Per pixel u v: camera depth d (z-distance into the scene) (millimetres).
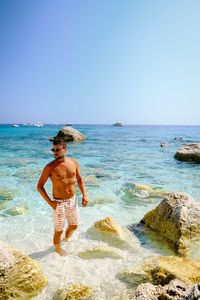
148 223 4676
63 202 3533
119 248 3807
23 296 2668
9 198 6430
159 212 4617
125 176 9141
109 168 10742
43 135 39969
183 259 3244
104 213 5383
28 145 21625
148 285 2541
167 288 2375
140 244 3951
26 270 2857
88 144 23406
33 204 5988
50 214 5332
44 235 4258
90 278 3012
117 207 5789
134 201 6219
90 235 4223
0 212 5406
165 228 4215
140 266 3113
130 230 4477
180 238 3795
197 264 3068
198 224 4023
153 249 3775
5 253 2955
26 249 3740
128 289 2771
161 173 9812
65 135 26719
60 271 3170
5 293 2615
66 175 3539
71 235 4152
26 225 4703
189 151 13133
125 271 3057
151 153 16453
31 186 7617
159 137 38719
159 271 2895
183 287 2322
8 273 2732
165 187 7617
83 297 2590
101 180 8422
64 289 2719
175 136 42969
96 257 3502
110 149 18859
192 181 8484
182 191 7164
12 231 4410
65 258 3488
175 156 13930
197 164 12078
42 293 2762
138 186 7293
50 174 3520
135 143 25406
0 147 19641
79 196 6594
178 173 9852
